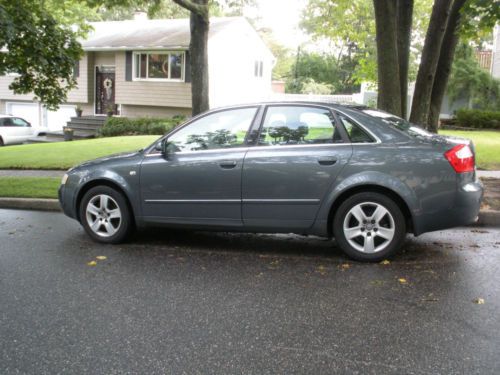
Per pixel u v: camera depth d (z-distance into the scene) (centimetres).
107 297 475
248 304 455
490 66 3109
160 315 432
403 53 1012
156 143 645
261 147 593
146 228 750
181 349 371
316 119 585
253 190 589
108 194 660
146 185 634
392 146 553
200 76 1245
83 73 2903
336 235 574
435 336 387
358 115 572
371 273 535
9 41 1130
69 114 3061
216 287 500
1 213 891
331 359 354
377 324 410
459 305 446
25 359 357
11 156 1565
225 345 376
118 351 368
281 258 597
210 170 604
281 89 4238
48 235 721
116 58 2762
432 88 1104
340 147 565
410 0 996
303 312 436
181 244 667
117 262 587
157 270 556
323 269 552
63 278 531
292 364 347
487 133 2198
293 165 573
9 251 637
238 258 600
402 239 558
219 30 2697
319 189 566
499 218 734
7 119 2491
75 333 398
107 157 683
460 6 1052
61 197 690
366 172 552
